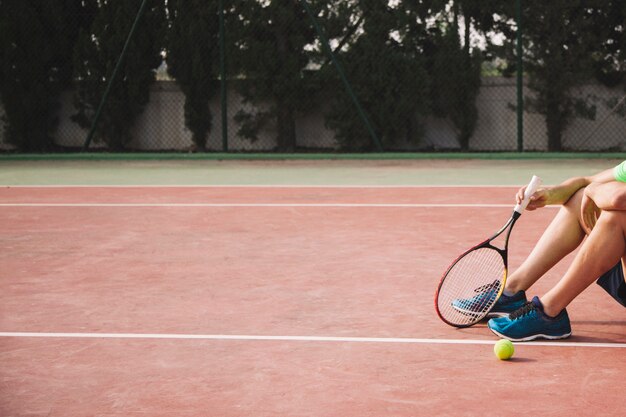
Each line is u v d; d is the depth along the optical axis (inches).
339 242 272.5
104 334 173.8
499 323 165.2
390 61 571.5
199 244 272.7
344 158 553.6
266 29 580.1
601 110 571.8
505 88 582.6
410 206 346.3
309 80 580.1
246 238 281.3
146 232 295.7
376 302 197.2
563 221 173.6
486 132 589.6
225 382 144.6
